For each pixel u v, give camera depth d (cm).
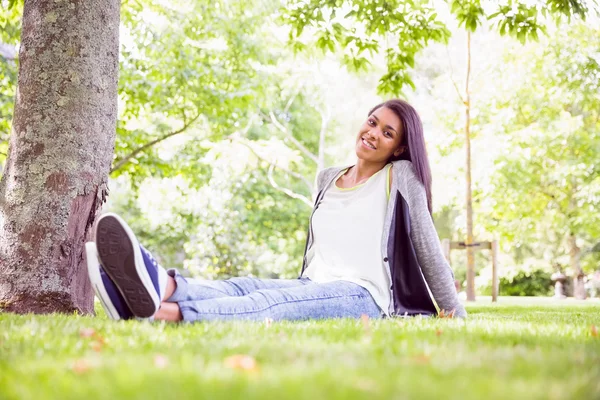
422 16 640
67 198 357
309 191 1909
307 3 636
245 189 1786
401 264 333
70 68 366
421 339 201
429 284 336
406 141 345
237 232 1770
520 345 191
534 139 1241
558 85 1266
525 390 111
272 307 263
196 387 111
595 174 1257
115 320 238
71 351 165
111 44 385
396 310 328
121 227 216
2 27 850
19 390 111
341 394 105
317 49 706
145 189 1638
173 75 952
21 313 335
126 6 952
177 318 238
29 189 354
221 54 1029
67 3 370
